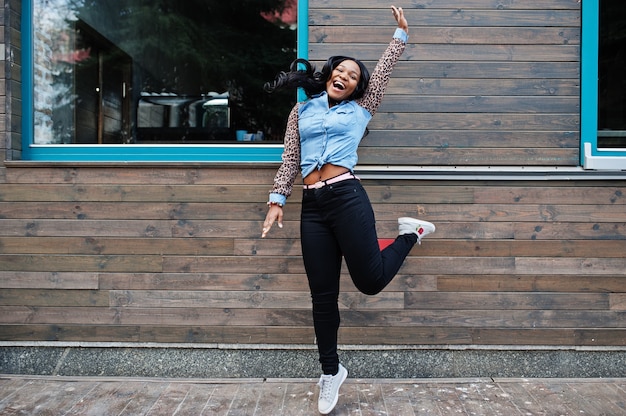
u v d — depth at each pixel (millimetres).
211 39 2973
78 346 2602
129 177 2600
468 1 2562
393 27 2561
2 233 2607
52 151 2711
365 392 2389
